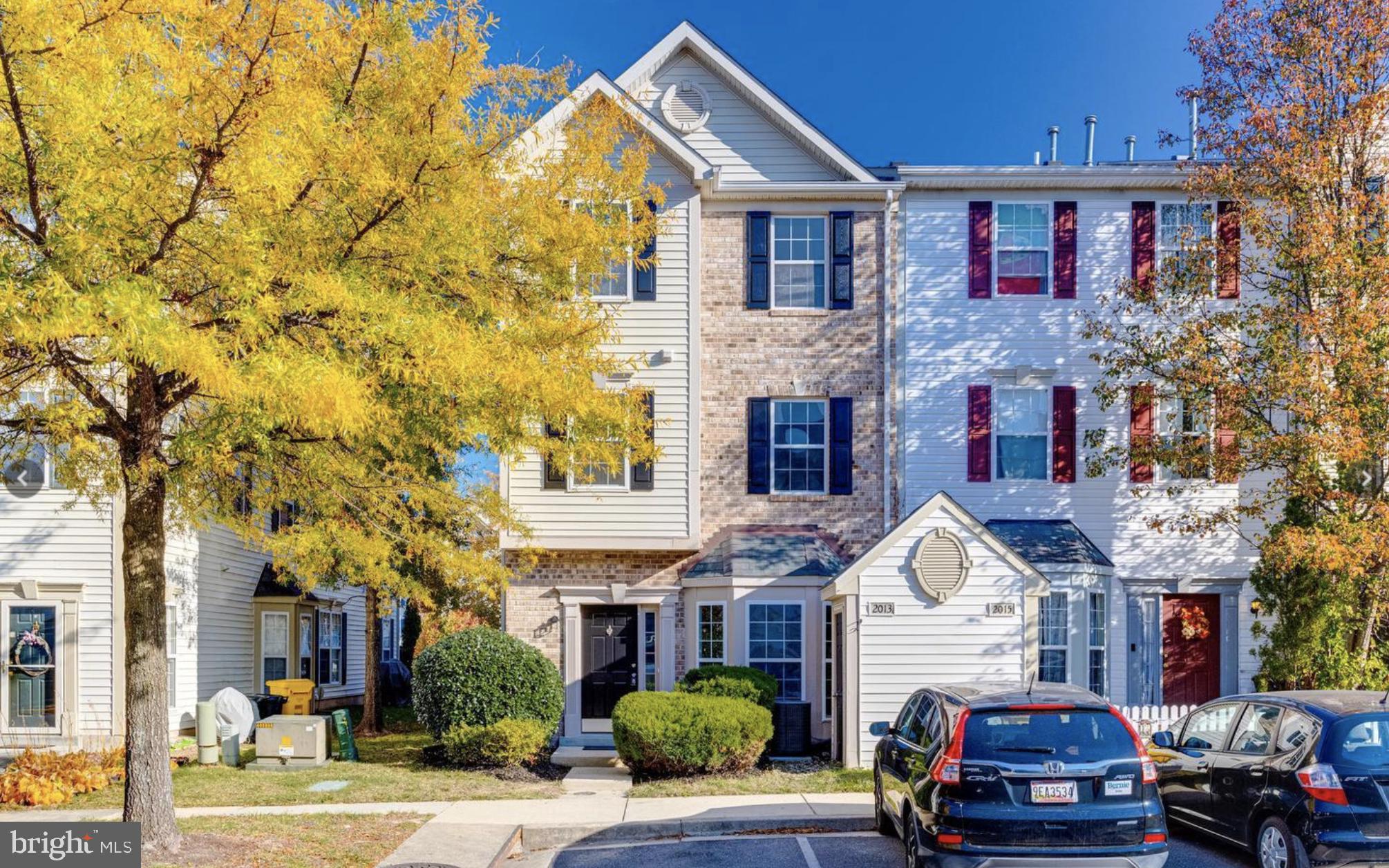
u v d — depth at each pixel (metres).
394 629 36.38
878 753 10.38
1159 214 18.33
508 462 17.34
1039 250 18.42
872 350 18.33
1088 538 17.77
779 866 9.39
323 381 7.14
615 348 17.75
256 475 10.93
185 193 7.78
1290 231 15.11
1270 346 14.59
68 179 6.90
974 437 18.09
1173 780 9.95
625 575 17.88
